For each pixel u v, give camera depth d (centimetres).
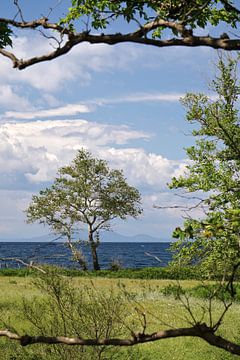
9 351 1357
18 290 3712
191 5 420
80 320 1230
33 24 349
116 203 7575
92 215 7469
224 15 628
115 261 7306
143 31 336
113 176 7738
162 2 464
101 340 317
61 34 337
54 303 1262
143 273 6203
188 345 2108
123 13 507
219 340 314
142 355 1892
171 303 2923
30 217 7312
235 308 2878
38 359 1329
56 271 1212
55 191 7425
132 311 1302
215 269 364
